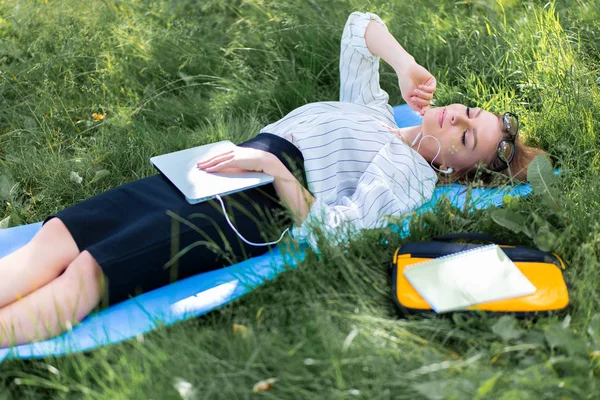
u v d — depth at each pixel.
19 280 2.35
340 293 2.38
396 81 4.18
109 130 3.73
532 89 3.73
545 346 2.14
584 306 2.24
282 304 2.35
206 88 4.24
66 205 3.31
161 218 2.49
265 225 2.70
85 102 3.99
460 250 2.48
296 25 4.40
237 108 4.01
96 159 3.50
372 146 2.96
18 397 2.14
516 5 4.54
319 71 4.30
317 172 2.89
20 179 3.42
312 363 2.02
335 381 2.02
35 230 2.84
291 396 2.01
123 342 2.19
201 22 4.71
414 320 2.28
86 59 4.25
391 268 2.48
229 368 2.08
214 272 2.57
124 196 2.61
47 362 2.16
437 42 4.28
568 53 3.77
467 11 4.64
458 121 2.99
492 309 2.25
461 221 2.73
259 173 2.71
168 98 4.12
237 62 4.26
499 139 3.01
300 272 2.45
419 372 2.00
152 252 2.43
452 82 4.04
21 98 3.98
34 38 4.39
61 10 4.51
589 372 2.02
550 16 4.05
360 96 3.45
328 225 2.64
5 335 2.21
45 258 2.41
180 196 2.61
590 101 3.39
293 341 2.21
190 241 2.51
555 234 2.60
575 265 2.48
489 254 2.44
